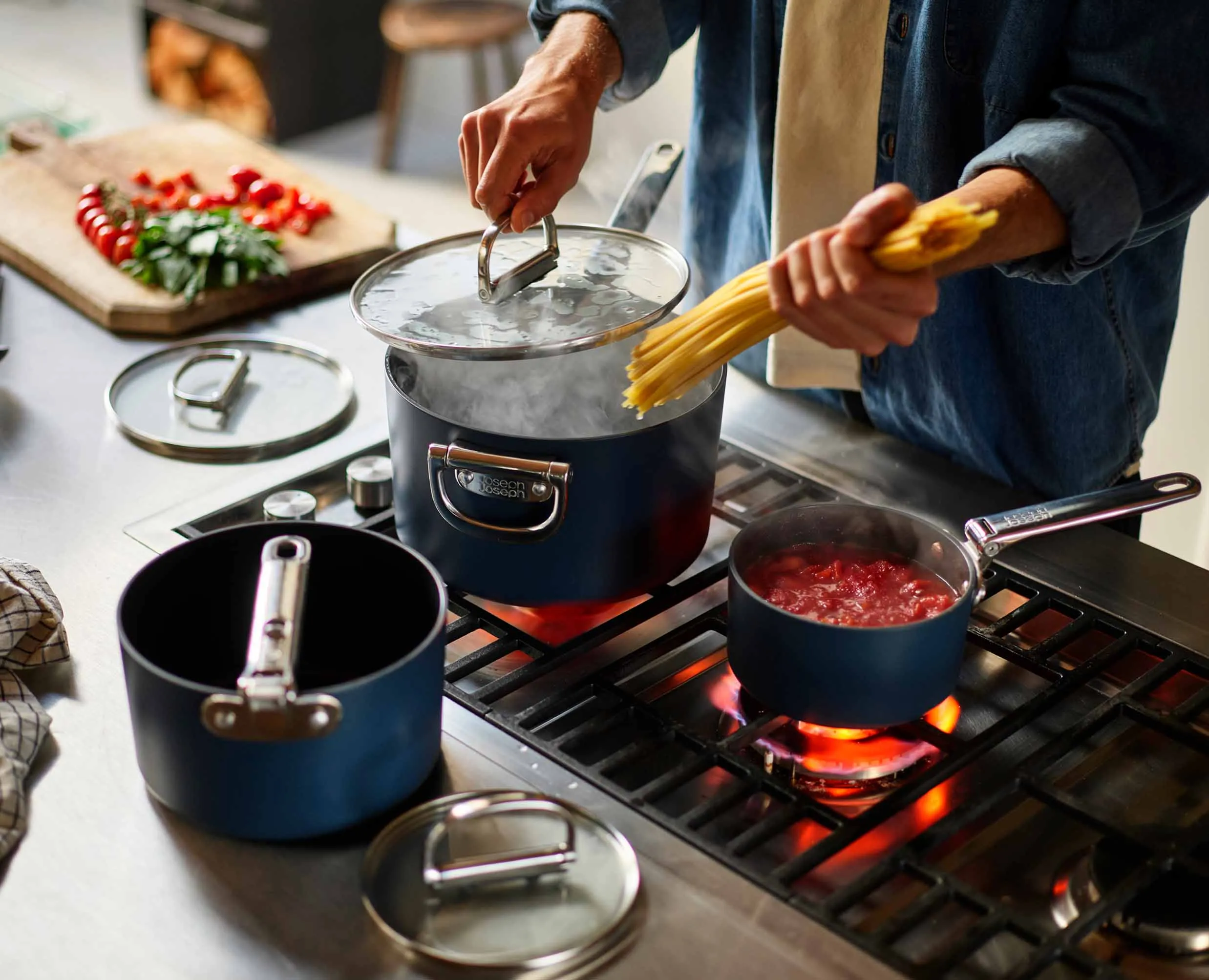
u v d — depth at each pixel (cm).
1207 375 178
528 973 72
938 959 72
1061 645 98
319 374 139
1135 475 139
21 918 75
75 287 151
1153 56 98
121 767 87
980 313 124
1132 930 76
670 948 74
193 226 155
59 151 186
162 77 448
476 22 382
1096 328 124
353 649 93
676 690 98
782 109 123
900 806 82
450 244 111
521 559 96
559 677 98
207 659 90
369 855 78
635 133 351
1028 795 85
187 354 141
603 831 80
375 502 116
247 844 80
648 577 98
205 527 112
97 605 102
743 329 85
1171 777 91
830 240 77
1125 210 98
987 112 112
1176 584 106
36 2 547
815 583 93
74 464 122
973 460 130
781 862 82
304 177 182
